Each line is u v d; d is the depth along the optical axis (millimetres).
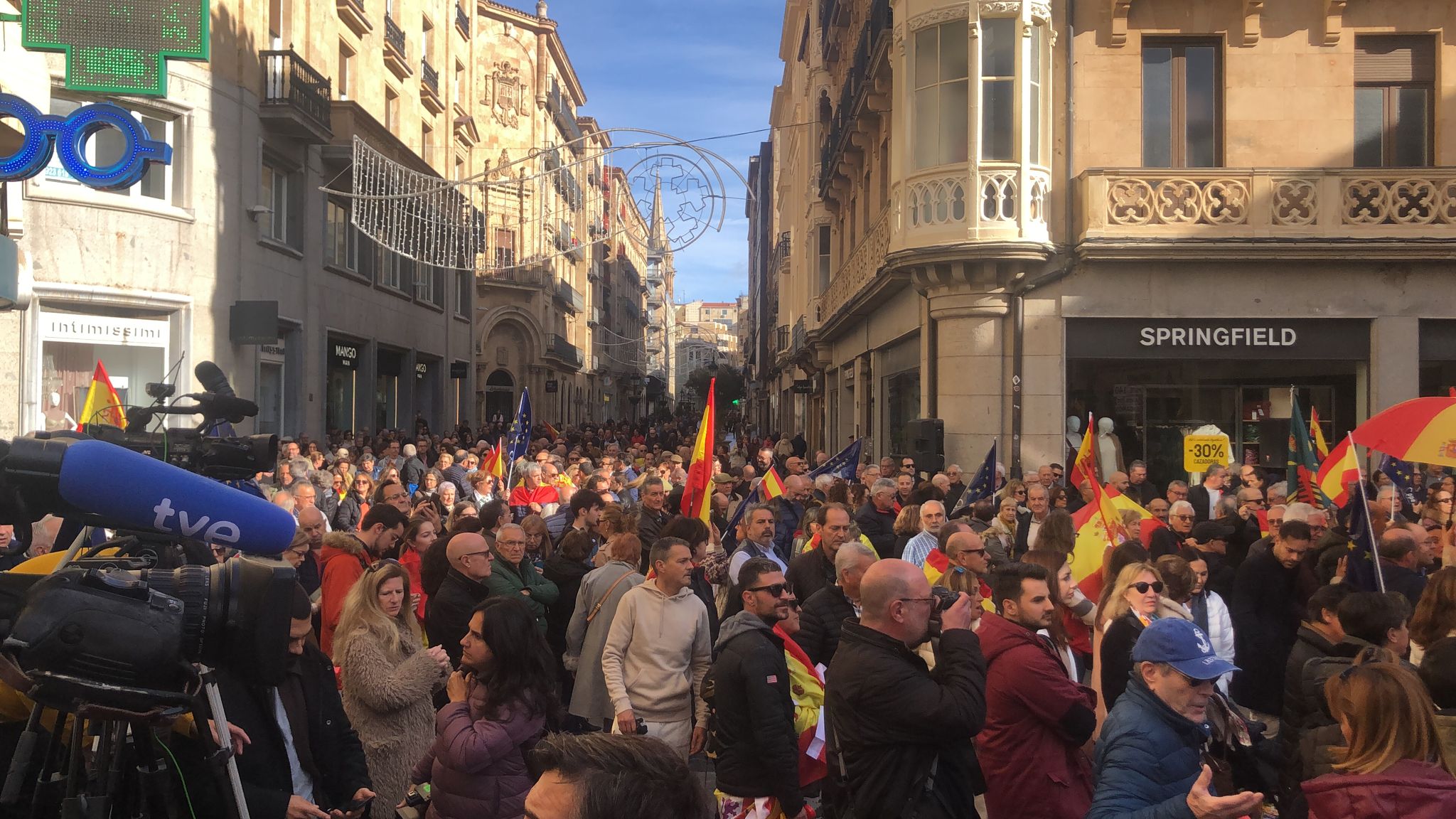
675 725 5789
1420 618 4734
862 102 20188
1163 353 15531
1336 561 6965
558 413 60375
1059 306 15578
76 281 16766
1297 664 4828
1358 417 15539
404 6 31016
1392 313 15336
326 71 24516
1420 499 10492
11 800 2707
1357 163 15695
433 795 4293
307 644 4207
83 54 10500
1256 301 15445
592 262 71938
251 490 3316
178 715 2604
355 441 21875
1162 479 15719
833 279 29109
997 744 4410
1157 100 15898
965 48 15461
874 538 9984
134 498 2582
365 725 4723
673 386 137500
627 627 5863
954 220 15445
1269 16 15602
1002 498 10867
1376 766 3264
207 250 18797
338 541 6316
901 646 4191
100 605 2467
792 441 25891
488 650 4273
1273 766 4531
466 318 37500
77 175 10492
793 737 4703
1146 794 3713
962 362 15672
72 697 2465
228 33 19484
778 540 10648
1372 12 15555
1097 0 15688
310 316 23031
